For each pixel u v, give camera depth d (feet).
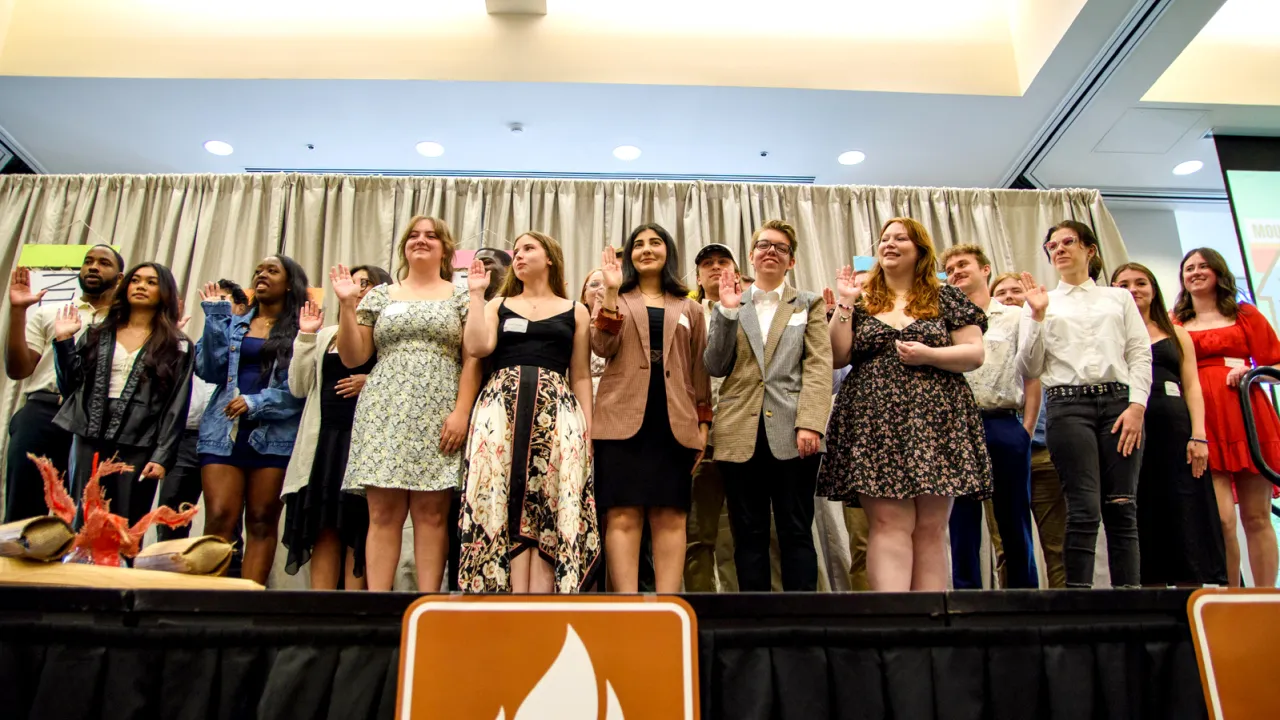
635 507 6.48
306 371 7.84
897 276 7.18
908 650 4.48
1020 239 13.92
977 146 14.17
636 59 12.67
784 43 12.93
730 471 6.98
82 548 5.26
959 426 6.39
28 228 12.80
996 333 8.43
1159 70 12.18
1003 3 13.48
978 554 8.24
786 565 6.57
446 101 12.84
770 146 14.12
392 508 6.49
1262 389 8.79
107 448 7.48
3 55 12.20
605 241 13.26
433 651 4.08
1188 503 7.77
